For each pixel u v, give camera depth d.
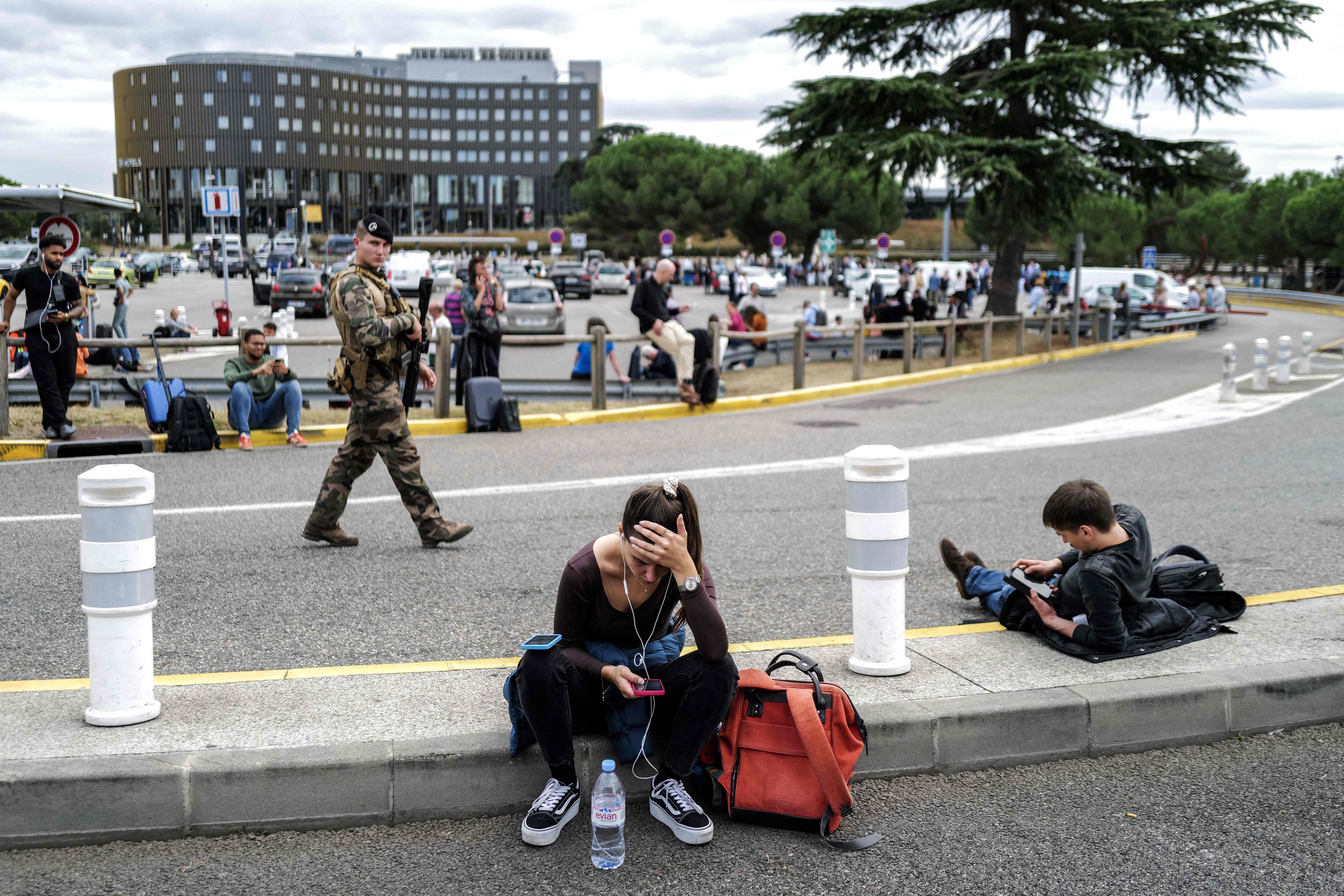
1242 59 24.44
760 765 3.52
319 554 6.86
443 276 51.06
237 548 6.99
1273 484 9.59
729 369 19.95
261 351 11.00
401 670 4.47
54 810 3.34
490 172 173.00
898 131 24.20
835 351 22.23
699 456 11.16
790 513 8.35
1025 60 23.50
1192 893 3.10
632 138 103.38
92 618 3.75
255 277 40.22
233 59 162.00
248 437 10.97
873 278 51.78
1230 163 98.00
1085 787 3.79
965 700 4.02
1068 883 3.16
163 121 156.38
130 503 3.74
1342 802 3.67
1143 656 4.55
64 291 10.46
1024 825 3.52
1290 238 60.97
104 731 3.72
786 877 3.20
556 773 3.47
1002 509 8.52
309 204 137.12
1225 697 4.18
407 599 5.83
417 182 171.25
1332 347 27.88
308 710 3.95
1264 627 4.97
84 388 12.93
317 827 3.49
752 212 92.88
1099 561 4.50
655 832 3.49
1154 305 35.69
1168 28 23.67
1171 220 77.31
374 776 3.51
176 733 3.71
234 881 3.15
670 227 95.19
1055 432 13.12
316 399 13.75
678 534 3.45
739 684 3.58
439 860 3.29
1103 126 25.73
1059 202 25.36
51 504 8.19
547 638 3.47
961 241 125.19
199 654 4.86
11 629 5.23
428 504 6.92
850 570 4.35
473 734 3.71
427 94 169.62
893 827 3.51
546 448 11.63
